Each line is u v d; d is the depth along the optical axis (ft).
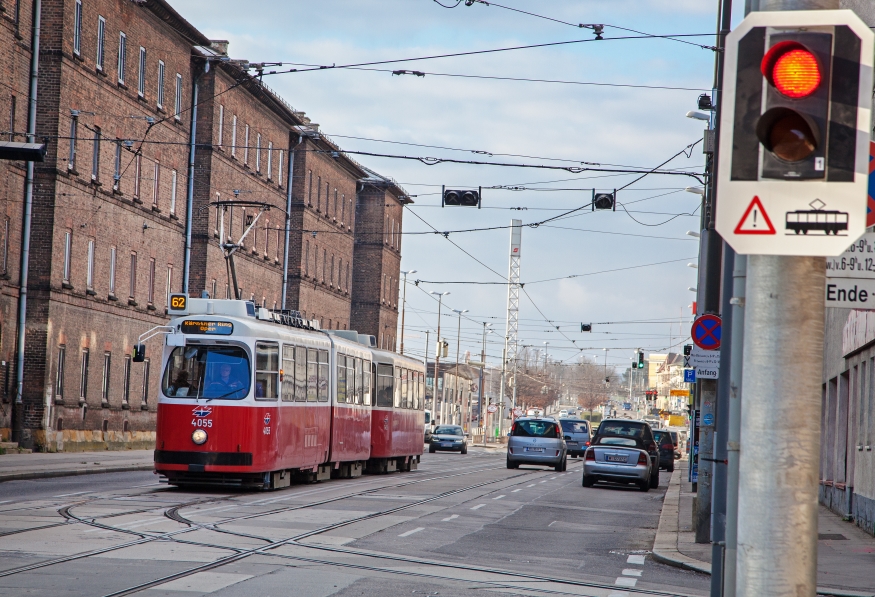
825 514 86.43
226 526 58.34
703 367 59.62
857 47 17.29
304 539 54.08
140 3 164.76
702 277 70.49
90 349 154.30
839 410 89.92
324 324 263.29
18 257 139.54
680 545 59.47
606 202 118.83
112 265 161.27
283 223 235.20
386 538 56.59
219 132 195.31
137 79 166.50
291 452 90.89
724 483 36.60
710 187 67.67
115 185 160.97
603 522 74.54
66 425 147.23
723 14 60.29
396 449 130.62
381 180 300.40
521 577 45.03
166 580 39.19
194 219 190.19
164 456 82.94
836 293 40.60
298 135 240.12
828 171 17.28
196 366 83.87
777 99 17.26
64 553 45.24
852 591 44.60
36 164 142.10
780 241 17.47
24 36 137.49
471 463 176.35
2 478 93.91
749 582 17.22
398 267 320.09
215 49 195.31
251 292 215.31
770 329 17.47
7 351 136.87
